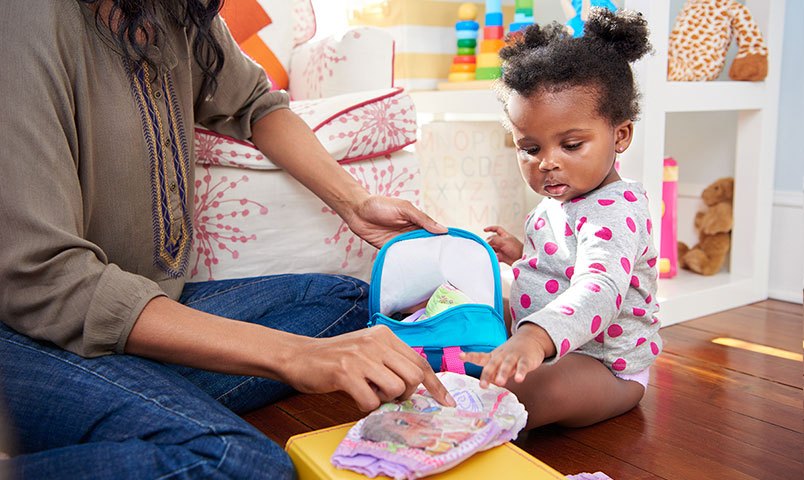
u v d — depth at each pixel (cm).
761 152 175
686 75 164
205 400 77
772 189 179
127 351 81
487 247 120
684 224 197
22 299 79
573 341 84
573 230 107
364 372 74
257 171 133
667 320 159
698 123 195
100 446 67
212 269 132
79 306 78
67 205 79
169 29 100
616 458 98
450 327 104
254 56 195
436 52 221
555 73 101
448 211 204
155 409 73
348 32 177
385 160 150
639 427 108
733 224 182
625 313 107
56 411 76
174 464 67
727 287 172
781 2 172
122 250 96
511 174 214
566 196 108
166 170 98
